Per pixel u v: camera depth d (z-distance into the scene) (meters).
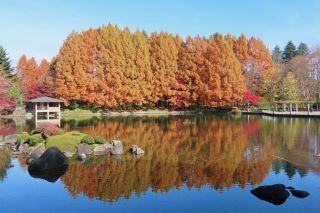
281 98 59.44
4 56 64.75
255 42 64.69
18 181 13.53
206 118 45.38
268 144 21.95
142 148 20.61
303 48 102.75
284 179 13.48
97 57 58.03
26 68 76.44
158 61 59.09
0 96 47.16
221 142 22.92
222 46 56.41
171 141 23.50
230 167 15.48
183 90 57.56
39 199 11.50
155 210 10.44
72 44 56.50
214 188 12.45
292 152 19.02
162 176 14.12
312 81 63.03
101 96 55.16
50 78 57.75
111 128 32.09
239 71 55.78
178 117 47.66
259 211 10.19
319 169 15.02
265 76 61.59
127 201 11.24
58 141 19.08
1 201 11.33
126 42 57.97
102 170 15.15
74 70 55.44
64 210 10.53
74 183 13.23
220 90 54.88
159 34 61.72
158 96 59.09
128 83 56.94
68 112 55.56
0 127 33.16
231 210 10.31
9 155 18.83
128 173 14.62
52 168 15.42
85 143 19.59
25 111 52.38
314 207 10.41
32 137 20.47
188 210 10.38
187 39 60.12
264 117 46.66
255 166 15.64
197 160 17.06
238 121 39.94
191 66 57.53
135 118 46.12
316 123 36.75
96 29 61.31
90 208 10.66
